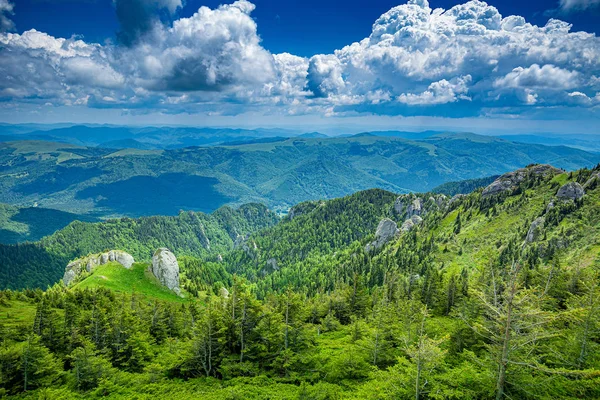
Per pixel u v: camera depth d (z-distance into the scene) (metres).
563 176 192.75
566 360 39.16
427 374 35.09
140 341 69.12
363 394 39.50
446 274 149.50
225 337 55.53
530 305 30.36
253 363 55.25
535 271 79.25
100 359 58.75
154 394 51.44
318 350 62.53
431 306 92.44
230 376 53.81
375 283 174.00
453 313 68.19
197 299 186.75
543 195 184.38
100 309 78.19
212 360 57.16
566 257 123.56
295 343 56.81
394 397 34.94
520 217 175.38
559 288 68.38
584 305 44.75
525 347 33.50
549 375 34.72
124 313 74.62
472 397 34.16
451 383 35.53
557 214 152.75
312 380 52.06
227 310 57.69
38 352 59.38
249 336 56.00
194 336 56.38
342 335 79.19
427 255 178.25
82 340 67.06
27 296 145.12
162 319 91.06
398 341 56.44
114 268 185.25
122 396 52.12
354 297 92.00
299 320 59.00
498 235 170.25
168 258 188.88
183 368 56.06
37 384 58.09
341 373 51.53
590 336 39.56
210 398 46.41
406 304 70.25
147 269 191.25
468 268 150.25
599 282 48.41
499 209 191.00
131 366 68.44
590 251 116.69
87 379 57.09
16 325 90.44
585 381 33.84
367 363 51.53
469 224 196.62
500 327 31.34
